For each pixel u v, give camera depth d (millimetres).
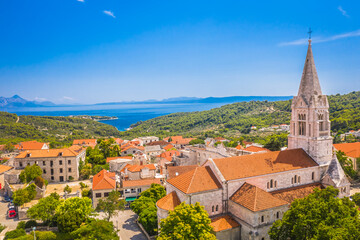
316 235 49562
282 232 56812
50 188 136375
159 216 73125
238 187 75625
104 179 114812
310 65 86875
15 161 144500
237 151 152875
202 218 56469
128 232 87500
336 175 83625
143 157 161250
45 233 81875
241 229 69750
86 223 86938
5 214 104312
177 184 74938
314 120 86438
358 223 47938
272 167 81125
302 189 82562
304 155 88375
